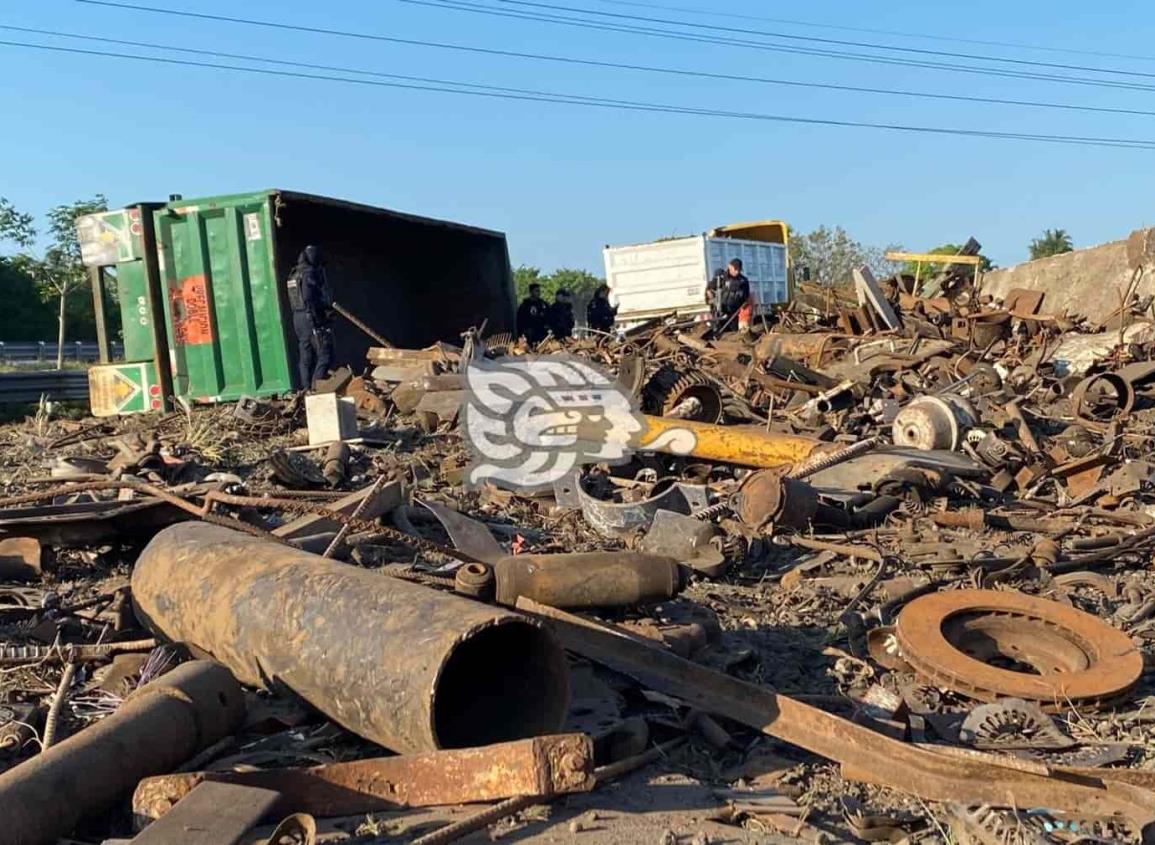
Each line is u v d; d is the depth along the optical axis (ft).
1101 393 37.78
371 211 46.70
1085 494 26.40
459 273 58.70
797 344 49.34
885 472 26.25
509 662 13.00
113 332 131.44
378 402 39.32
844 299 61.72
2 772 12.12
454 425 35.88
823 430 33.55
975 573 20.03
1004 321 51.44
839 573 21.06
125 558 21.11
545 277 199.00
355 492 25.31
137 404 43.78
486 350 45.55
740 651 16.34
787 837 11.05
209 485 25.12
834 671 15.94
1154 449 32.58
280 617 13.28
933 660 15.02
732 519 23.56
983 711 13.75
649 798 11.89
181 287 43.16
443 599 12.53
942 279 66.28
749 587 20.38
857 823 11.19
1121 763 12.82
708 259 74.90
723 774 12.55
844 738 12.47
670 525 21.39
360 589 13.07
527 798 10.79
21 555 19.77
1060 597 19.30
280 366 42.32
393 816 11.07
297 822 9.74
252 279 42.24
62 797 10.41
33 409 50.06
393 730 11.70
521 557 16.65
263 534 17.48
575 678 14.37
